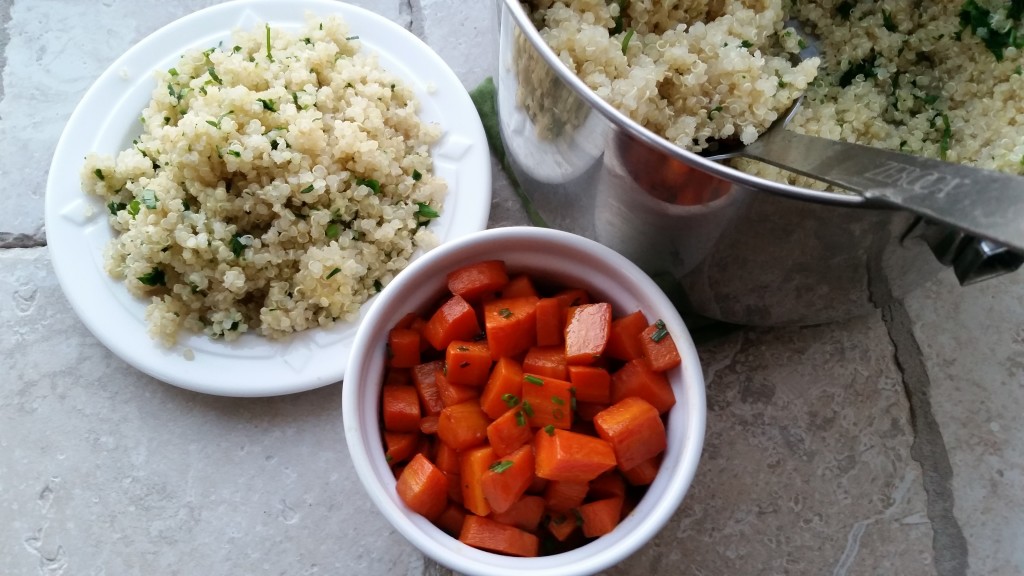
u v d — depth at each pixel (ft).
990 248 0.62
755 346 0.94
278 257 0.89
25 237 0.99
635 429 0.72
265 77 0.92
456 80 0.98
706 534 0.88
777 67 0.82
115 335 0.88
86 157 0.91
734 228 0.72
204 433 0.91
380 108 0.94
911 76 0.87
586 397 0.76
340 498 0.89
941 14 0.85
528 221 1.00
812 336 0.94
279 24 0.99
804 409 0.92
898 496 0.89
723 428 0.91
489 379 0.77
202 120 0.85
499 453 0.74
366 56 0.99
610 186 0.75
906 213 0.63
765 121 0.79
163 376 0.87
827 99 0.87
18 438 0.91
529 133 0.81
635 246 0.84
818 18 0.88
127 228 0.91
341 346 0.89
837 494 0.89
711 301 0.87
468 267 0.79
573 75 0.65
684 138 0.77
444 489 0.73
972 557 0.87
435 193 0.93
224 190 0.87
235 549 0.88
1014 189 0.53
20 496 0.89
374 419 0.75
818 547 0.88
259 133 0.87
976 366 0.93
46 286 0.97
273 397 0.92
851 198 0.62
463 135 0.96
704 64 0.78
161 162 0.90
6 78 1.05
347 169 0.92
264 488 0.90
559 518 0.76
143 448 0.91
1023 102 0.81
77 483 0.89
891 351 0.94
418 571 0.88
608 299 0.80
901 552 0.88
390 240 0.91
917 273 0.79
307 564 0.88
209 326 0.90
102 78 0.95
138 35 1.07
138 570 0.87
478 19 1.09
